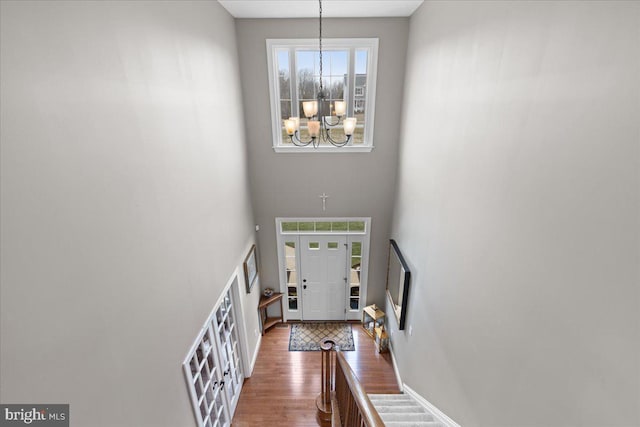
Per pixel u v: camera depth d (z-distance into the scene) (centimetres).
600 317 112
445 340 264
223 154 332
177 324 228
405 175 405
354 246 519
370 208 486
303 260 527
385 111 432
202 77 280
